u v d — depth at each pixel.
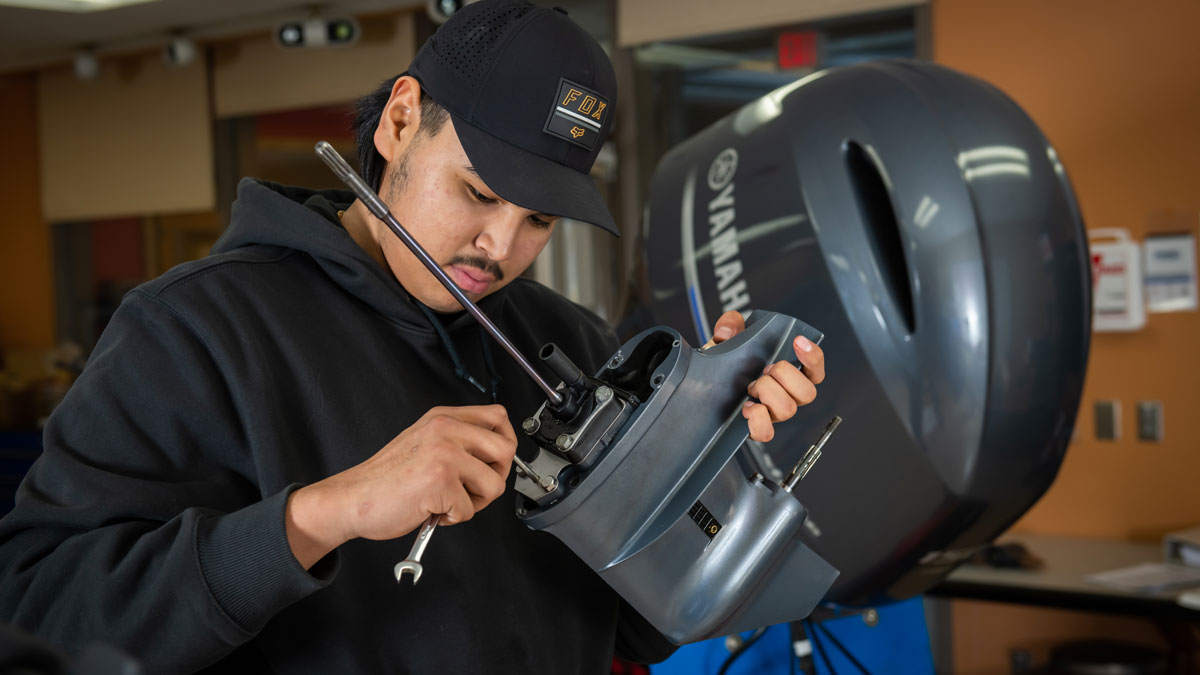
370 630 0.83
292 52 4.97
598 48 0.89
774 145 1.22
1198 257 3.09
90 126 5.56
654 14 4.02
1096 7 3.23
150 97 5.37
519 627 0.90
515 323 1.07
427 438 0.71
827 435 0.89
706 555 0.83
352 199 1.09
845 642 1.46
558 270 4.21
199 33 5.04
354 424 0.86
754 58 4.00
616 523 0.80
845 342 1.13
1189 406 3.10
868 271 1.13
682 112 4.13
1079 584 2.39
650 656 1.10
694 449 0.82
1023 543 3.04
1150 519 3.17
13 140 5.86
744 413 0.82
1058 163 1.17
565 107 0.84
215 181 5.28
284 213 0.91
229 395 0.82
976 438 1.08
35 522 0.75
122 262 5.80
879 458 1.12
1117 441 3.21
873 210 1.15
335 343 0.89
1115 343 3.20
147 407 0.79
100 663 0.29
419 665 0.84
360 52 4.80
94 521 0.74
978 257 1.08
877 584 1.19
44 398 4.93
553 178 0.85
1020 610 3.40
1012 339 1.08
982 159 1.12
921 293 1.09
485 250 0.87
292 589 0.69
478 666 0.86
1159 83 3.15
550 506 0.79
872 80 1.19
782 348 0.87
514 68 0.84
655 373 0.81
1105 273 3.12
